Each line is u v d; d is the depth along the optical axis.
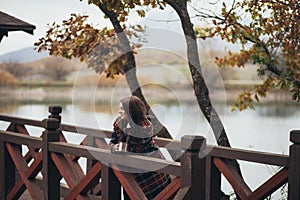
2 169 5.38
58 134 4.82
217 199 4.66
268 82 7.33
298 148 3.89
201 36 6.99
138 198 3.95
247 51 7.11
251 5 6.84
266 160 4.15
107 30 6.90
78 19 7.02
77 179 4.64
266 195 4.20
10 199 5.32
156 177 4.38
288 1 6.85
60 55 7.00
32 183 5.04
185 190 3.61
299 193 3.89
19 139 5.12
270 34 6.92
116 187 4.16
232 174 4.48
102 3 6.47
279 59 7.04
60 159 4.70
